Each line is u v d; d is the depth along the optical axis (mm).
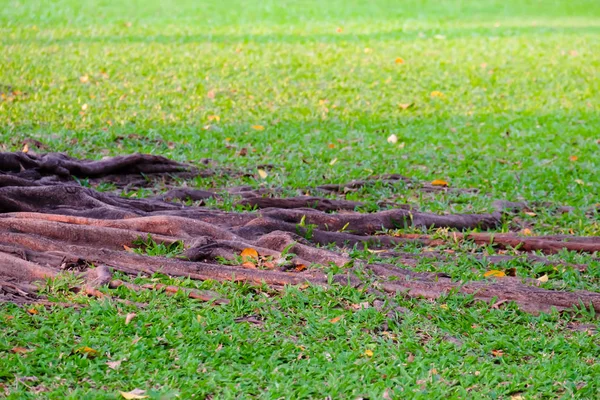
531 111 13219
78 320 5484
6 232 6652
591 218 8570
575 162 10586
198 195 8438
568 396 4961
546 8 27922
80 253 6512
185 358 5117
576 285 6738
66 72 14414
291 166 9766
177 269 6395
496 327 5926
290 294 6090
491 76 15781
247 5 26062
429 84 14945
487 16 25781
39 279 6145
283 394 4777
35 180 8109
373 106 13188
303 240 7199
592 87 15070
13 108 11672
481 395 4922
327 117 12352
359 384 4945
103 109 11977
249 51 17438
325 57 17156
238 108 12594
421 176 9695
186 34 19578
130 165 9016
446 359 5316
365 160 10242
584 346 5656
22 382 4738
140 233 6906
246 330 5578
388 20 24016
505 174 9867
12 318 5461
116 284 6086
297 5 26516
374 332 5738
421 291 6344
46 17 21234
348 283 6281
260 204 8172
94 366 4953
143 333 5379
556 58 18016
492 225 8250
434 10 26688
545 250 7566
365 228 7770
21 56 15586
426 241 7590
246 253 6793
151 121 11500
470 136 11617
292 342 5430
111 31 19484
